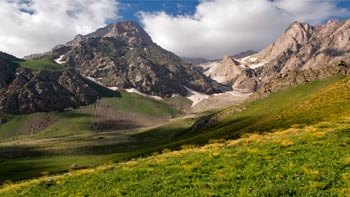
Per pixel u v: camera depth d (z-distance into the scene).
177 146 128.88
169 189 31.28
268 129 91.25
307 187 26.88
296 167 31.59
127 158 135.25
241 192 27.91
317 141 38.00
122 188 33.38
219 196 28.17
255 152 37.94
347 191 25.16
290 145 38.62
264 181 29.70
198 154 41.97
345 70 165.62
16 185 43.31
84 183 37.50
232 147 43.38
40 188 39.09
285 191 26.78
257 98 187.38
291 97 153.25
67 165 157.75
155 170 37.75
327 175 28.69
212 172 34.06
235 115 174.00
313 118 81.88
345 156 32.03
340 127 42.88
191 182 32.31
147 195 30.78
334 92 100.88
